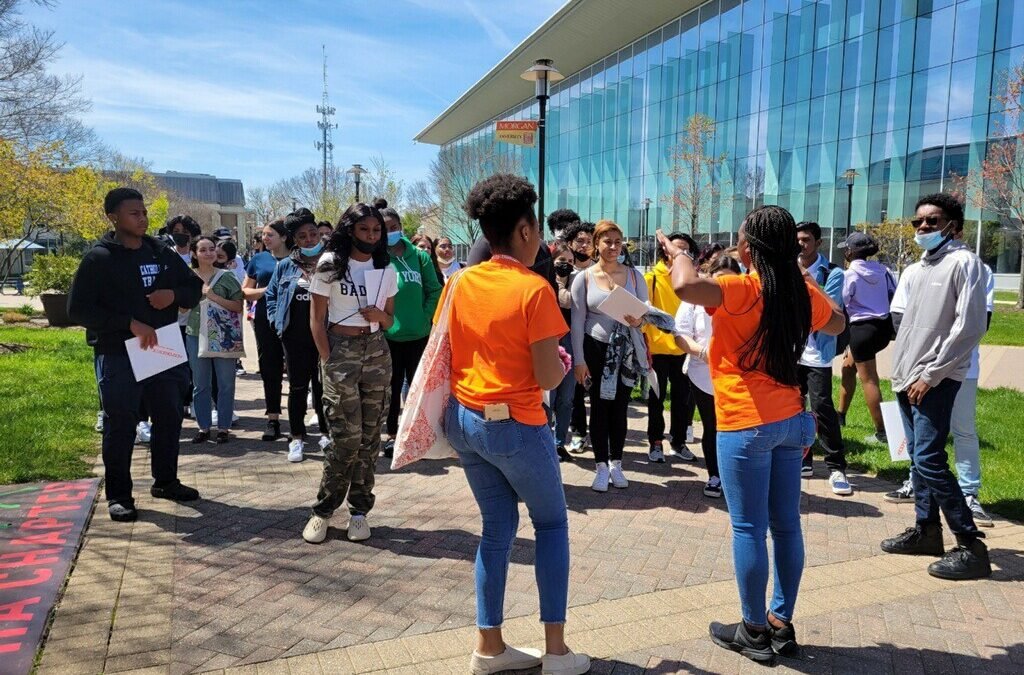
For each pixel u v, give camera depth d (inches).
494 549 104.4
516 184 100.4
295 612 124.0
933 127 888.9
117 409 164.9
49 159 660.7
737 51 1122.7
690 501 193.8
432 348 107.7
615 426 203.2
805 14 1022.4
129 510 166.2
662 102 1275.8
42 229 922.1
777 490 112.7
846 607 132.2
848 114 981.2
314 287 149.9
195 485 195.2
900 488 206.4
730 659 112.6
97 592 128.8
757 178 1104.2
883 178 948.0
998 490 197.6
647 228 1314.0
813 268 216.7
